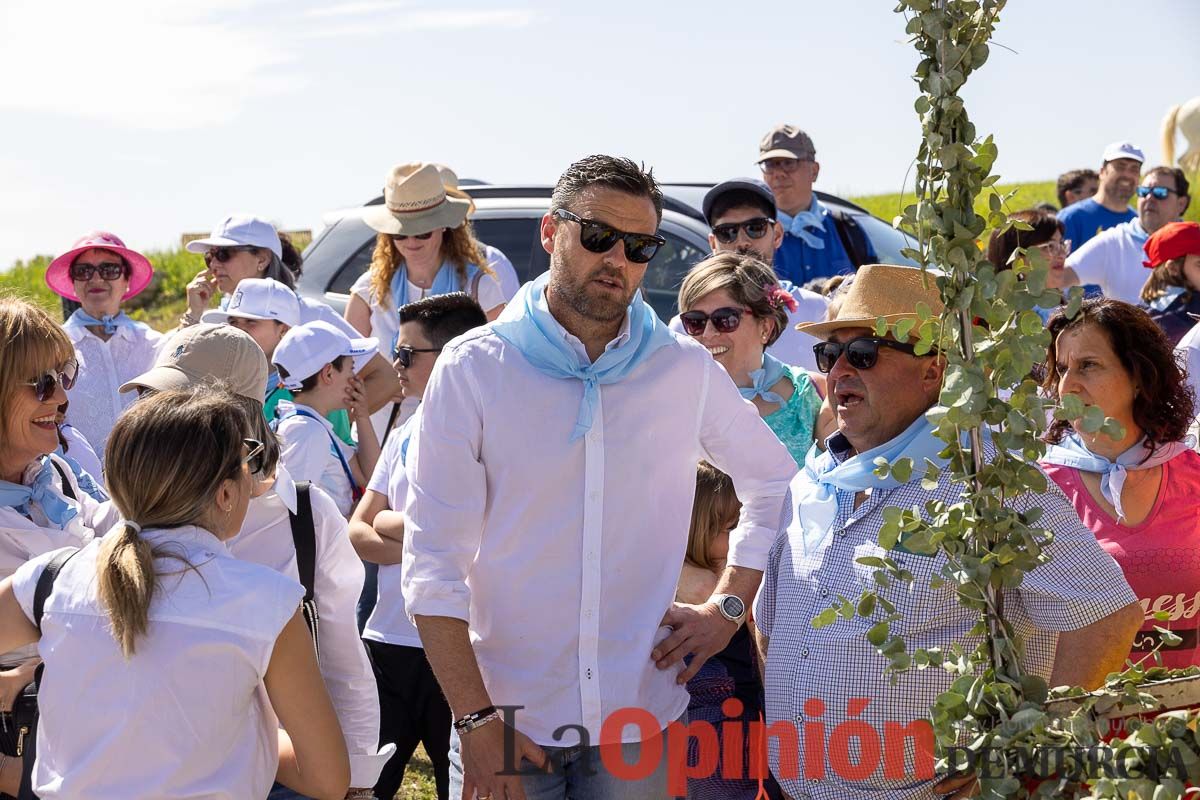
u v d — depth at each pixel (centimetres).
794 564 282
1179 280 529
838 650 264
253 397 300
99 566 227
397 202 574
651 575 285
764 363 420
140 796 225
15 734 278
